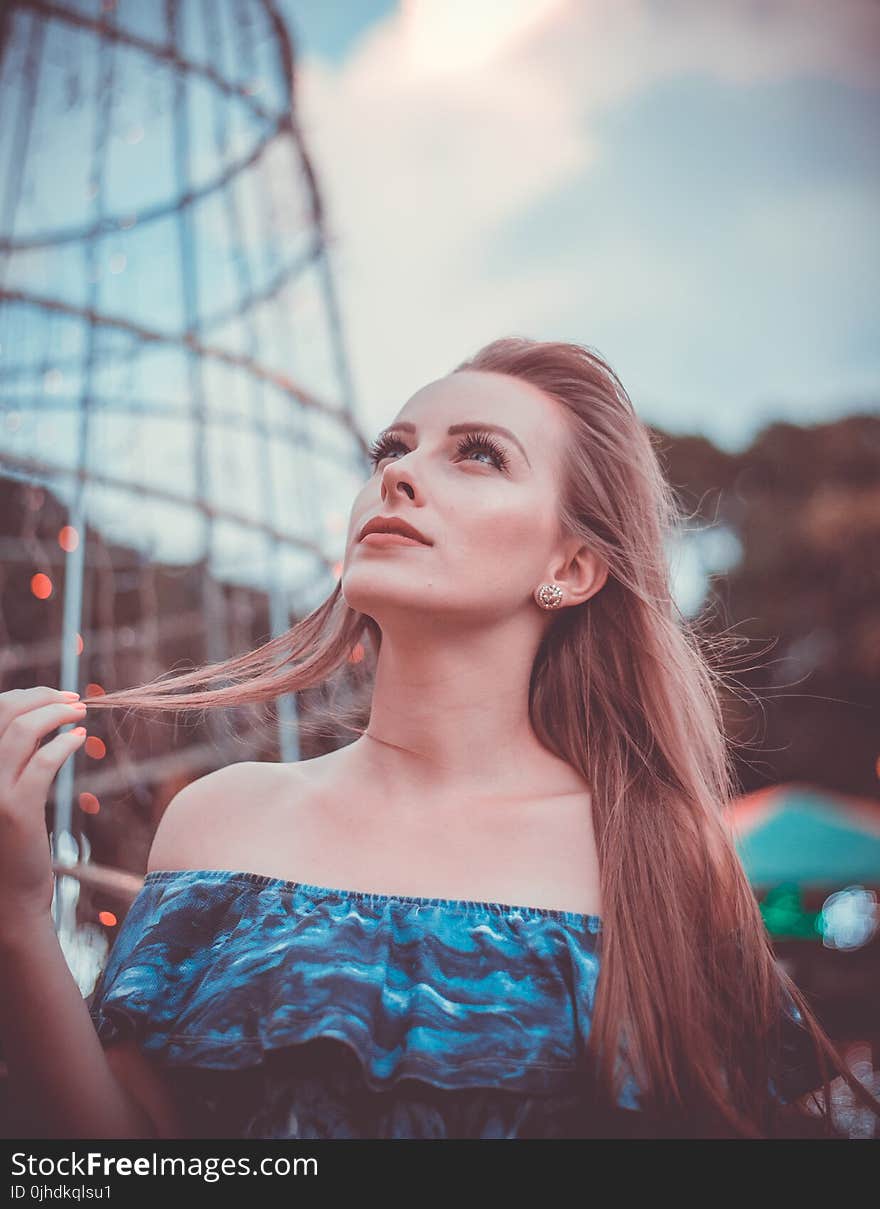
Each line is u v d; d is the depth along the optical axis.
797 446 9.89
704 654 1.69
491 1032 1.00
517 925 1.09
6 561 2.63
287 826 1.19
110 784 2.56
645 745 1.35
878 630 9.03
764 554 9.69
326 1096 0.98
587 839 1.22
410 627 1.18
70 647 2.33
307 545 3.07
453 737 1.22
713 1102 1.07
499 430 1.25
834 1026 4.51
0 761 1.04
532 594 1.27
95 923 2.20
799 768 9.07
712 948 1.21
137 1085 1.09
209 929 1.12
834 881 5.75
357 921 1.07
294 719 2.36
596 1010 1.05
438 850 1.15
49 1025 1.03
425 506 1.18
